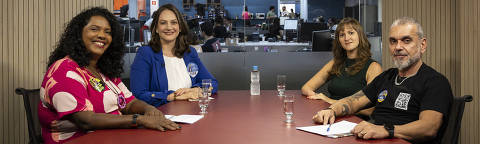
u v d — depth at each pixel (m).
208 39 4.74
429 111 1.56
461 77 3.09
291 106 1.58
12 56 3.03
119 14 4.97
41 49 3.15
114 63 1.83
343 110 1.75
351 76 2.57
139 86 2.41
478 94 2.90
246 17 6.04
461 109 1.47
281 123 1.53
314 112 1.82
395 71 1.89
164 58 2.52
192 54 2.69
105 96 1.65
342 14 5.90
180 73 2.55
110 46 1.79
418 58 1.72
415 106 1.70
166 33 2.49
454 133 1.47
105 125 1.40
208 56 3.95
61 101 1.43
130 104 1.89
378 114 1.86
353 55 2.62
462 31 3.07
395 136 1.34
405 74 1.78
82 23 1.64
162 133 1.33
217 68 3.95
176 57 2.58
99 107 1.62
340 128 1.42
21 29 3.05
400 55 1.73
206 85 1.87
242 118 1.64
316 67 3.96
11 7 3.01
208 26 4.75
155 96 2.33
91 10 1.71
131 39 4.88
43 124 1.57
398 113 1.76
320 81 2.79
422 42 1.74
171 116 1.67
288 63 3.95
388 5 3.74
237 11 6.10
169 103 2.17
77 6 3.35
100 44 1.67
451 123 1.50
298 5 6.10
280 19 5.93
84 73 1.60
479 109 2.90
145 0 5.70
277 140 1.23
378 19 5.49
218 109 1.91
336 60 2.72
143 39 4.91
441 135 1.56
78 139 1.24
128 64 4.01
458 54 3.35
